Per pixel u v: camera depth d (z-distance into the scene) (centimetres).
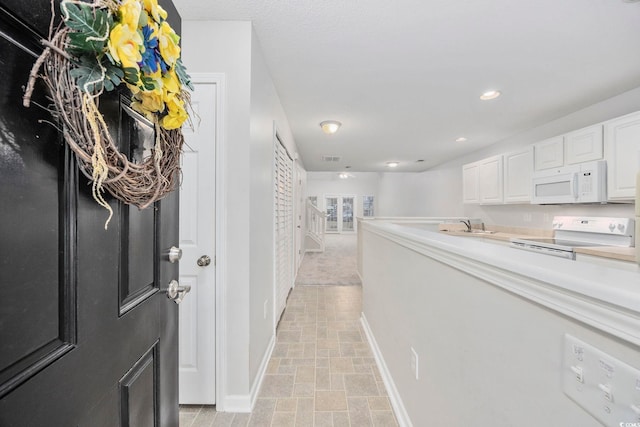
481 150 454
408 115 296
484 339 76
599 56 186
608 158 225
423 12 147
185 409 158
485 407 76
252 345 167
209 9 147
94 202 58
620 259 196
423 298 120
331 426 146
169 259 96
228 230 159
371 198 1213
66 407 51
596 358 44
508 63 195
